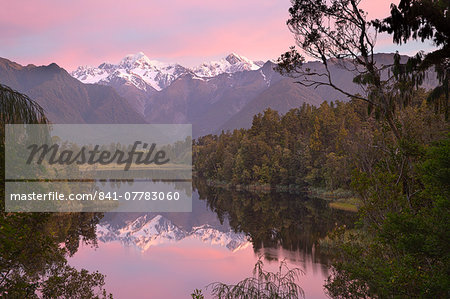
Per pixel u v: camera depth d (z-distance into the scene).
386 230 14.16
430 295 12.51
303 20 22.30
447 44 19.25
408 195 17.20
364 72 22.41
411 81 20.88
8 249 9.66
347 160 76.38
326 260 33.47
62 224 53.94
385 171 18.42
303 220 56.97
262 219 60.94
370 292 17.12
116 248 41.94
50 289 17.33
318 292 24.30
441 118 24.28
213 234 51.72
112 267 33.81
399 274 13.19
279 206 74.00
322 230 48.84
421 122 24.44
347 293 19.78
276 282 23.05
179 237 49.78
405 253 14.66
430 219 13.06
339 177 80.88
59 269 18.97
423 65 19.97
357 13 21.47
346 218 55.94
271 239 45.09
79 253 39.22
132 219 66.62
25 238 10.30
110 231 53.69
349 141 72.38
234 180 121.62
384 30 20.80
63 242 43.38
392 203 16.95
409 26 19.86
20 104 9.59
